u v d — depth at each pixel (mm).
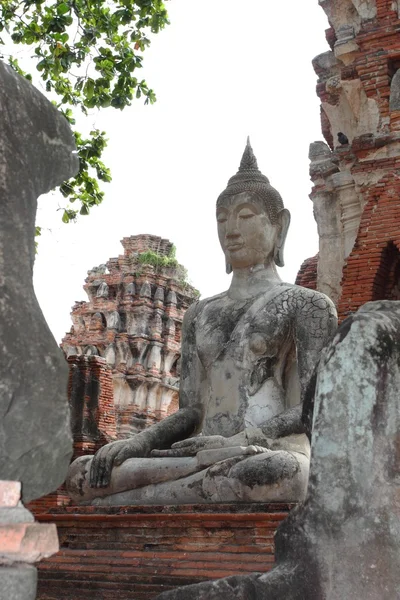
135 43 14086
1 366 2334
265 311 9203
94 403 22234
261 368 9023
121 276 38250
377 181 13695
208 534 7223
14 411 2359
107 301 37844
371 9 14211
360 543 3281
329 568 3295
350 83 14258
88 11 13797
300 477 7547
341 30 14438
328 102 14875
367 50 14094
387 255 13328
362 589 3230
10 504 2359
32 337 2428
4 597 2258
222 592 3273
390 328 3549
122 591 6906
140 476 8414
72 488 8969
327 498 3387
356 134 14312
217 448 8242
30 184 2609
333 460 3420
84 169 14508
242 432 8492
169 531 7457
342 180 14281
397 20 13898
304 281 15445
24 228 2541
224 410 9055
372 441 3389
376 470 3354
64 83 14516
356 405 3443
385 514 3299
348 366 3504
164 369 37438
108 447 8828
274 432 8422
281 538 3463
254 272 9664
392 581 3227
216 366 9250
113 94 14008
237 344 9156
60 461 2492
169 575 6848
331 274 14273
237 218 9656
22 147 2598
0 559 2291
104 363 22688
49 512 8367
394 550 3258
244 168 10016
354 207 14250
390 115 13750
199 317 9750
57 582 7301
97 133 14555
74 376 22328
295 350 9164
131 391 36562
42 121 2701
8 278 2439
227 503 7660
